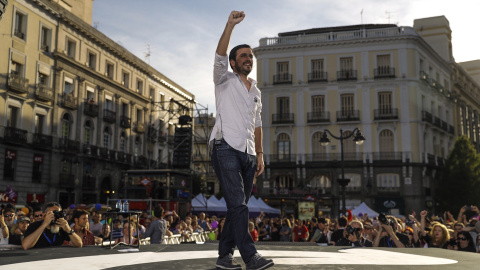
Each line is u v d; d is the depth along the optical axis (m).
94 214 9.91
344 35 39.62
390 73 37.88
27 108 27.16
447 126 44.38
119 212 3.81
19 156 26.45
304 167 38.06
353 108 38.38
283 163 38.50
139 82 41.97
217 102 2.71
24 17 27.05
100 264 2.54
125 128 38.50
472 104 57.53
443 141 44.16
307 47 39.62
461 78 53.19
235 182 2.52
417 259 2.97
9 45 25.58
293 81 39.62
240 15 2.55
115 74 37.25
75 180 31.19
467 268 2.48
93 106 33.22
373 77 38.09
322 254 3.28
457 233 7.44
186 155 30.78
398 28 38.69
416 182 36.53
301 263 2.69
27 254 3.01
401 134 37.28
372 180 37.06
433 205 39.38
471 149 39.53
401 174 36.69
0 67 24.94
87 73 33.03
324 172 37.88
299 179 38.19
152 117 43.97
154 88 44.44
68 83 31.23
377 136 37.53
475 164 39.03
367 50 38.56
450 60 50.66
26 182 26.92
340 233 8.88
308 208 28.11
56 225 5.06
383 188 37.03
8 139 25.12
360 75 38.44
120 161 36.66
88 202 32.75
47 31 29.28
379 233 7.51
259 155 2.85
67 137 30.95
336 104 38.59
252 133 2.70
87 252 3.16
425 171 37.75
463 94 53.41
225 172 2.54
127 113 39.16
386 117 37.28
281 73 40.09
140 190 19.23
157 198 18.33
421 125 38.19
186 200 20.31
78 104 31.80
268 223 16.59
